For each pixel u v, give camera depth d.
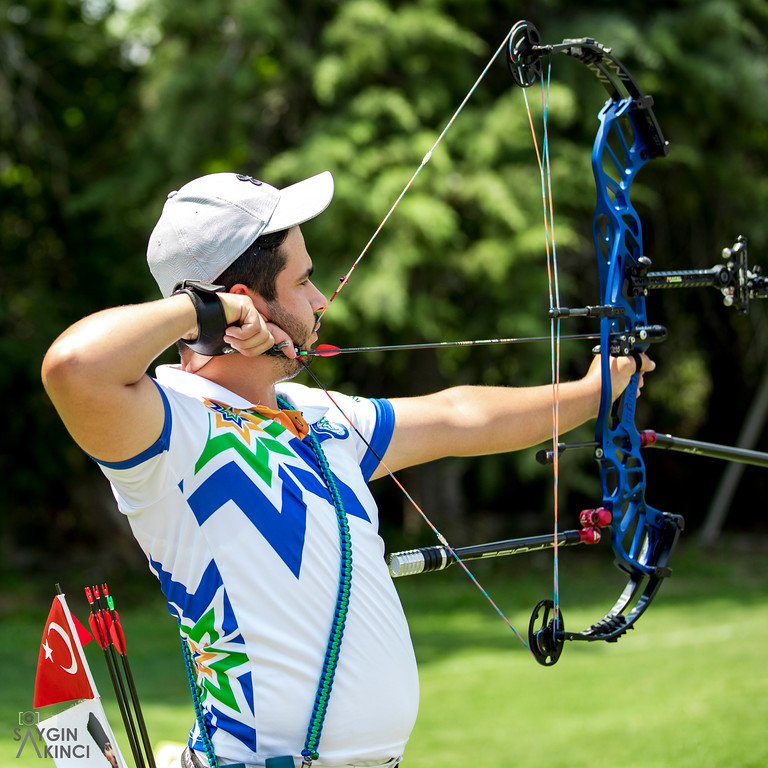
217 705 2.53
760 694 8.26
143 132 15.29
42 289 16.98
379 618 2.67
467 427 3.20
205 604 2.53
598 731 7.42
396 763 2.73
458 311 15.52
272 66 15.72
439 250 13.82
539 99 13.90
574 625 11.95
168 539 2.53
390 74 14.59
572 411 3.42
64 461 17.34
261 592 2.51
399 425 3.08
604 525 3.29
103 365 2.31
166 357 14.06
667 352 18.30
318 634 2.55
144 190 15.11
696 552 17.42
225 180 2.79
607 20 14.66
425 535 17.42
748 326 18.69
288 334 2.82
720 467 20.72
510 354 15.39
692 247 17.72
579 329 16.28
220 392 2.69
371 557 2.72
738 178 16.47
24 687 9.44
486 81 15.50
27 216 18.11
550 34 14.83
